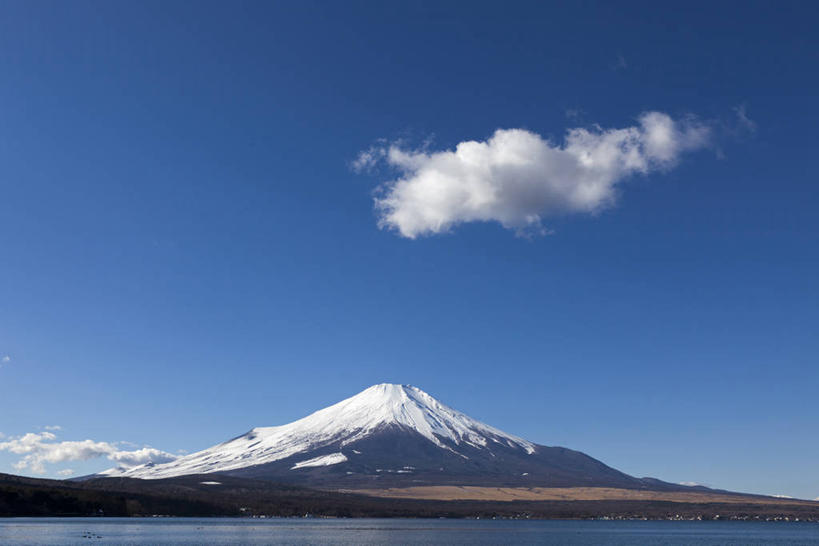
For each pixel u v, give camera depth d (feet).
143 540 645.10
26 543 563.89
